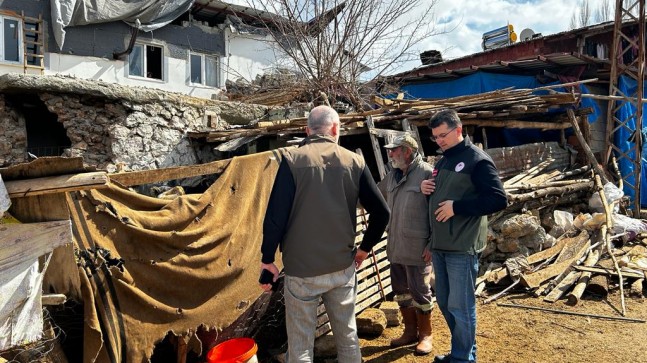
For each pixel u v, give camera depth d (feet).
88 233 9.01
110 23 40.98
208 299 11.28
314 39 34.53
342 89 34.81
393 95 42.04
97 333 8.39
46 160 7.86
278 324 13.93
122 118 27.40
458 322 10.51
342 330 9.15
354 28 33.63
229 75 50.06
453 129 10.70
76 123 26.58
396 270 13.30
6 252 7.30
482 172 10.15
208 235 11.45
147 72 44.80
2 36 36.14
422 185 11.37
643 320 14.82
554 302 16.69
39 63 37.91
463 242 10.42
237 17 46.39
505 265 19.27
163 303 10.11
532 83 36.99
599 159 34.83
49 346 8.14
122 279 9.26
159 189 23.94
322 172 8.77
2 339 7.07
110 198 9.77
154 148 28.43
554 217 23.94
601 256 20.54
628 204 30.35
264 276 8.86
